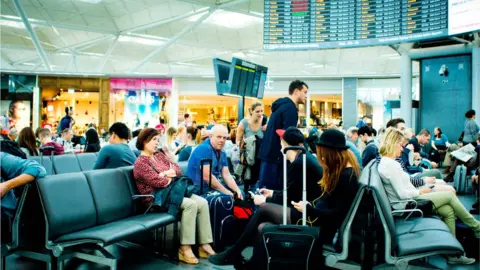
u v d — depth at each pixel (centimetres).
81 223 352
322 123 1645
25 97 1681
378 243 325
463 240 411
